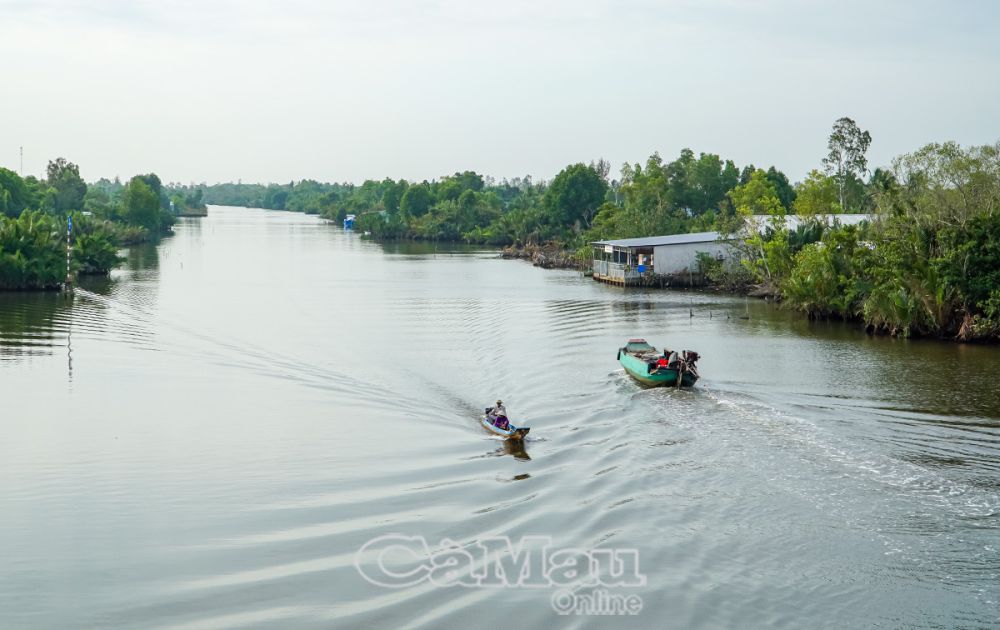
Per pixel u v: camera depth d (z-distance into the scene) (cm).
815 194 9800
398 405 3884
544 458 3102
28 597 2103
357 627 1984
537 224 16462
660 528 2467
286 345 5444
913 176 6212
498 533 2462
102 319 6506
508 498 2722
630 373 4394
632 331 5922
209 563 2286
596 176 16350
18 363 4762
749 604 2058
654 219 12181
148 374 4512
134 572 2234
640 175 15912
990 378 4219
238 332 5975
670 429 3381
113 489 2803
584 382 4275
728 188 15400
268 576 2219
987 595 2077
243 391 4150
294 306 7488
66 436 3369
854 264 6328
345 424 3569
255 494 2766
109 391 4119
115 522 2544
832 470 2883
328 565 2280
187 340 5600
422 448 3241
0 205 15138
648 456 3062
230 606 2072
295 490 2803
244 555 2333
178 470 2984
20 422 3562
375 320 6600
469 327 6209
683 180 15400
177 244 17012
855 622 1975
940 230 5550
